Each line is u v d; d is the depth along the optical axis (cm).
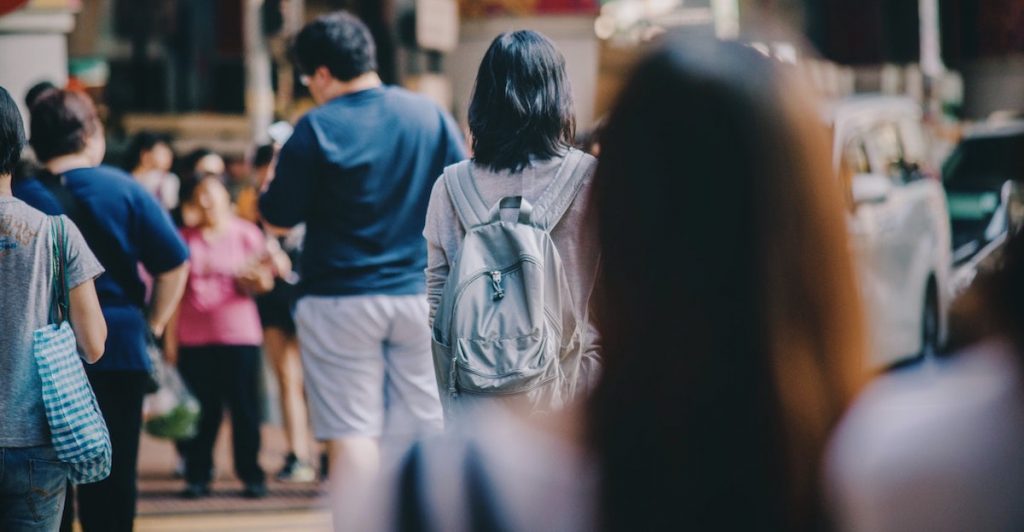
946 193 1579
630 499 186
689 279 185
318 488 1103
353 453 679
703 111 186
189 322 1066
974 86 3041
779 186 184
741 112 185
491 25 2478
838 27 3256
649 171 187
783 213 184
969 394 180
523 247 467
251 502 1042
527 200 502
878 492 176
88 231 636
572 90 512
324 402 687
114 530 642
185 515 990
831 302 185
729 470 183
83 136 644
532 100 505
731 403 183
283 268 1120
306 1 2234
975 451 174
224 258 1064
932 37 3153
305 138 680
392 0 2212
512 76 506
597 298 195
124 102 2931
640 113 189
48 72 1466
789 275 184
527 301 462
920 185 1403
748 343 183
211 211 1073
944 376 187
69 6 1466
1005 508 172
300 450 1152
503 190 508
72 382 504
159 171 1173
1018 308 181
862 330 187
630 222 188
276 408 1481
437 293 532
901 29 3209
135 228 648
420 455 192
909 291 1342
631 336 188
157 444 1382
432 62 2277
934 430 176
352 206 682
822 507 181
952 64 3111
